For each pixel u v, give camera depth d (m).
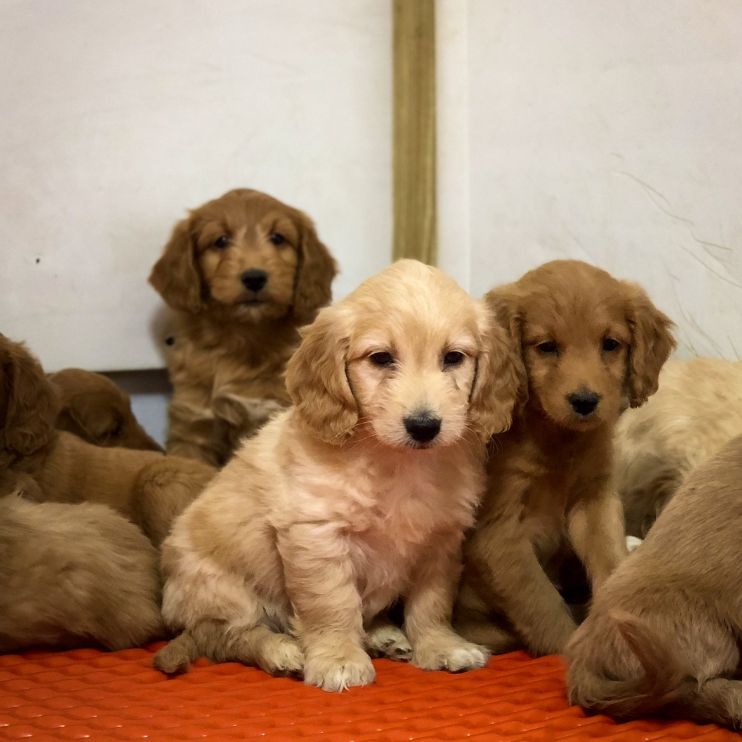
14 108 1.07
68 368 1.04
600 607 0.57
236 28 1.07
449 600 0.71
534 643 0.70
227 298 0.99
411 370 0.65
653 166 0.95
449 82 1.05
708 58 0.91
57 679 0.64
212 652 0.69
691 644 0.53
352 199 1.09
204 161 1.08
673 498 0.59
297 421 0.69
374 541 0.69
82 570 0.71
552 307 0.71
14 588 0.69
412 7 1.06
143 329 1.09
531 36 1.00
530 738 0.52
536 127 1.01
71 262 1.09
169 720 0.56
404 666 0.68
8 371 0.86
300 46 1.08
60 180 1.08
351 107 1.09
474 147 1.05
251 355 1.02
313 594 0.67
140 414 1.14
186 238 1.01
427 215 1.08
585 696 0.55
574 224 1.00
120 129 1.07
